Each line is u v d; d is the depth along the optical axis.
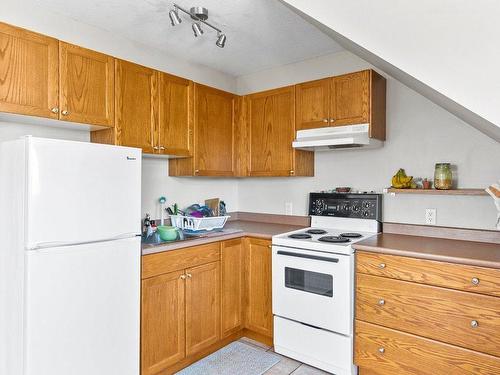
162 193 2.92
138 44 2.66
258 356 2.50
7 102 1.76
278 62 3.11
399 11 1.53
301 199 3.16
